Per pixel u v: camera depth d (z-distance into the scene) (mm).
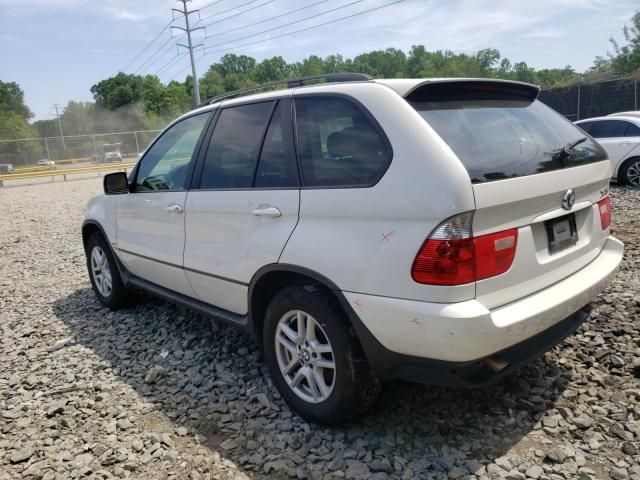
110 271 5027
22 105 109625
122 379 3695
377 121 2568
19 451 2875
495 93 3023
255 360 3801
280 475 2564
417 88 2604
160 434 2947
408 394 3152
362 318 2508
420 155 2359
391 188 2400
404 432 2812
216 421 3070
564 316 2646
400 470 2521
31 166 37656
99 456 2807
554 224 2691
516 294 2465
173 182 3920
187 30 46469
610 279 2971
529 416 2881
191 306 3879
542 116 3119
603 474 2404
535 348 2631
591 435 2678
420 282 2289
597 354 3430
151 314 4973
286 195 2889
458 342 2234
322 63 125938
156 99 96375
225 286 3393
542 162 2617
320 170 2785
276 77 127188
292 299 2846
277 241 2895
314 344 2840
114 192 4332
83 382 3688
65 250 8508
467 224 2232
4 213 14375
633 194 9516
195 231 3592
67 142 38062
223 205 3283
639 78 22812
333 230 2631
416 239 2295
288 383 3031
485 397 3082
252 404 3213
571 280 2762
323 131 2832
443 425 2848
